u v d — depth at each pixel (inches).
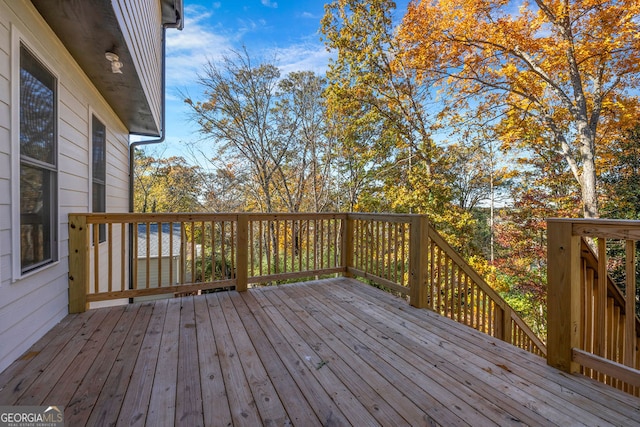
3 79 80.4
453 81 382.3
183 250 138.2
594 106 331.0
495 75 354.9
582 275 81.7
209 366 78.8
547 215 414.9
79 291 118.5
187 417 59.2
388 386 70.7
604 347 74.4
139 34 145.7
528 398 66.3
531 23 304.3
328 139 461.4
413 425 57.6
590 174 319.3
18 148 86.1
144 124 233.3
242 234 149.6
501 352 88.4
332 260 400.5
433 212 395.2
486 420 59.1
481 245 561.9
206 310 122.6
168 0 243.9
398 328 105.7
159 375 74.3
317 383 71.6
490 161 506.0
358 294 146.1
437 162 422.3
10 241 81.9
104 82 152.8
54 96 111.0
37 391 67.2
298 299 137.9
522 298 449.1
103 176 179.6
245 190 487.8
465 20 315.3
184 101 419.8
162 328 104.0
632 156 403.2
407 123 421.1
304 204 494.3
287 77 454.9
